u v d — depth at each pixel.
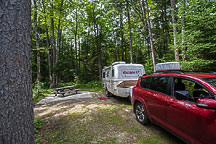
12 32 1.51
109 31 21.64
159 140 2.83
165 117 2.66
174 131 2.42
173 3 8.27
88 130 3.40
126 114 4.55
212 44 5.34
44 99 7.91
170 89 2.69
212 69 5.56
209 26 5.32
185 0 6.38
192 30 5.88
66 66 19.95
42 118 4.45
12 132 1.46
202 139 1.85
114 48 22.66
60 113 4.88
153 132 3.20
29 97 1.72
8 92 1.45
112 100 6.98
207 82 2.11
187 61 6.12
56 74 15.03
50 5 13.32
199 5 5.53
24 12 1.68
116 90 5.92
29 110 1.70
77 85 15.35
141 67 6.48
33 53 15.74
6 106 1.43
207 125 1.78
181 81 2.78
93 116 4.40
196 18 5.61
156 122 2.99
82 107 5.55
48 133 3.31
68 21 18.31
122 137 3.01
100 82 15.80
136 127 3.50
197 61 5.54
